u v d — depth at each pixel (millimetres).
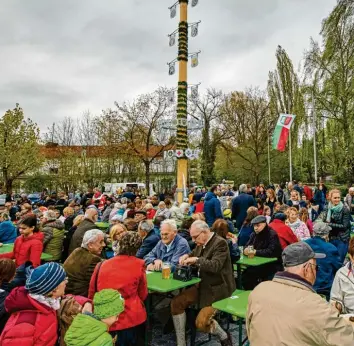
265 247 6750
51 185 41281
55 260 7953
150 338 5473
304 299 2414
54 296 3129
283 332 2322
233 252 6230
